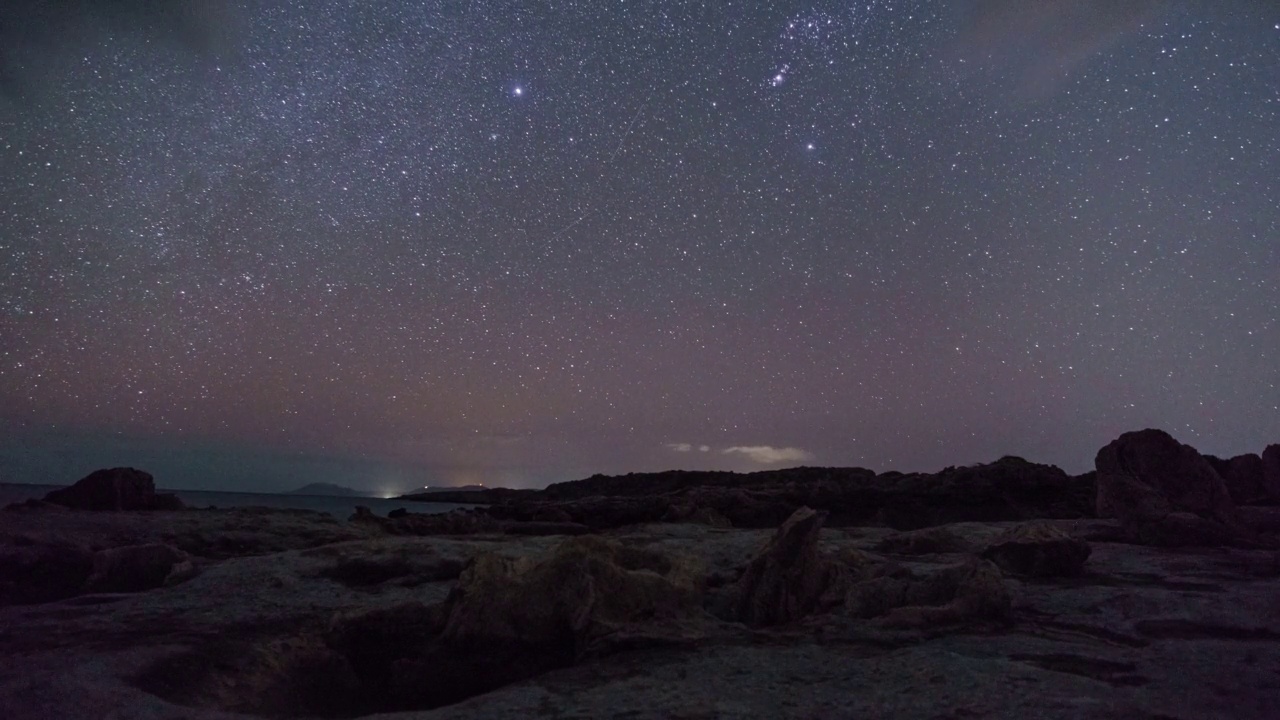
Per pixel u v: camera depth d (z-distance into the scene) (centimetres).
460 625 794
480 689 748
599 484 3906
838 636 732
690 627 780
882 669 607
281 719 577
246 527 1688
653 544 1344
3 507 1789
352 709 730
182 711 543
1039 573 1041
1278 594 877
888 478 2939
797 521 891
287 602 976
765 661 654
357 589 1053
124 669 656
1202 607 806
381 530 1820
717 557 1232
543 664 762
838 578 884
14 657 691
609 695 571
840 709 512
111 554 1198
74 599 1020
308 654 783
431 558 1180
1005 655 637
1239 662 604
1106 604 834
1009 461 2750
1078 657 628
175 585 1108
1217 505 1522
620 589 805
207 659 718
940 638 707
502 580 821
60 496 2006
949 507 2511
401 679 761
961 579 812
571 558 830
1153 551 1303
